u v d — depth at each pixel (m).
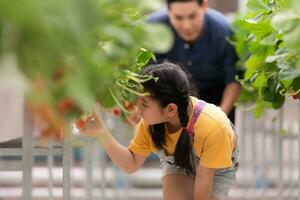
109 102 3.59
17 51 1.92
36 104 2.08
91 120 4.85
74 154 9.48
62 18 1.89
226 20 7.59
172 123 5.00
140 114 4.83
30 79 1.98
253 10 4.61
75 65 2.06
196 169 5.27
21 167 4.74
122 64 3.19
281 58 4.39
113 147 5.20
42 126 2.30
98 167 8.82
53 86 2.02
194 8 7.27
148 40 2.28
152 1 2.26
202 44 7.51
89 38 2.04
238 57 7.43
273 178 9.32
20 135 4.64
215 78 7.71
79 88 2.04
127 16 2.38
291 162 8.76
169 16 7.54
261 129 9.21
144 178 10.85
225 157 5.03
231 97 7.47
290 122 8.62
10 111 2.36
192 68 7.61
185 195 5.54
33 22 1.86
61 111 2.19
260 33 4.50
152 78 4.46
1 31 1.88
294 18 2.61
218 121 4.99
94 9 1.99
